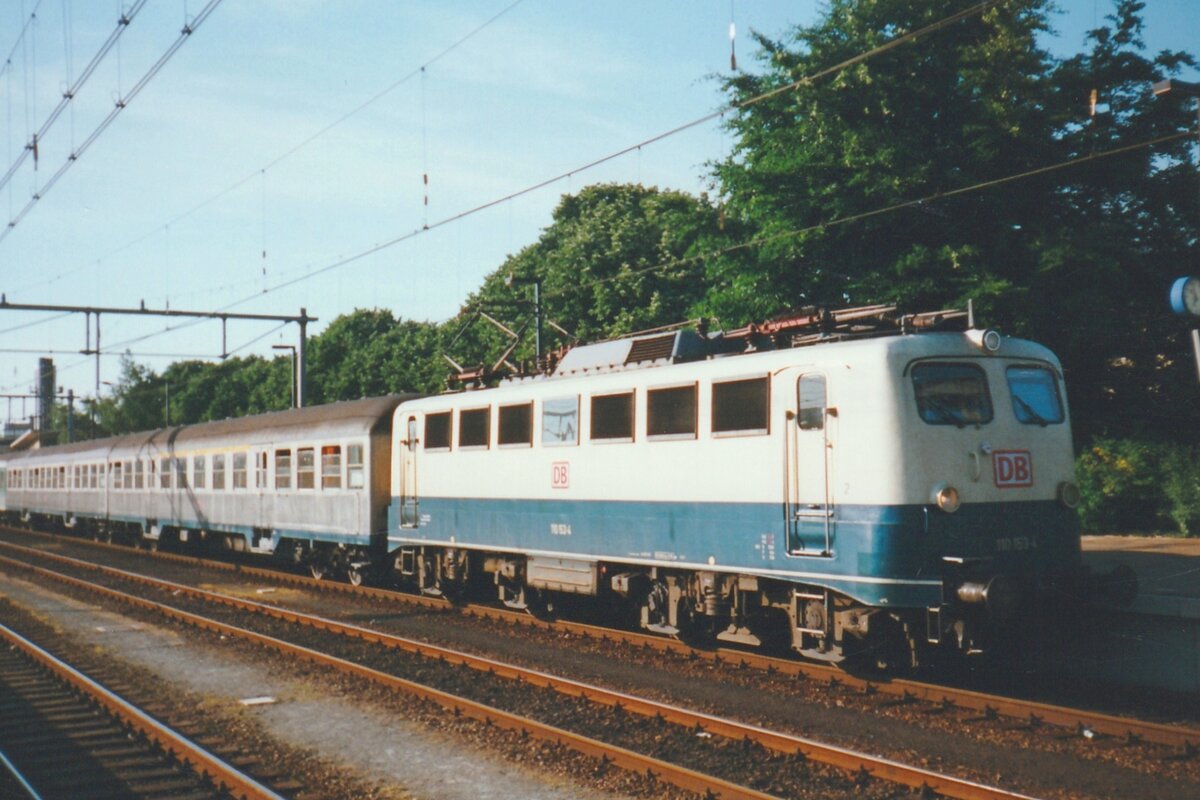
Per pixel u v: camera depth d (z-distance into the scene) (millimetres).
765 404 12445
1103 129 19766
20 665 14195
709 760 9133
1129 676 11883
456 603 19281
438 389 46781
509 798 8234
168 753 9578
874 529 11078
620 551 14586
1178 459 22719
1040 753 9141
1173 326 20500
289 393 66688
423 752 9547
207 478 28828
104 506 37406
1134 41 19922
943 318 11898
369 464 21109
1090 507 23922
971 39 20703
